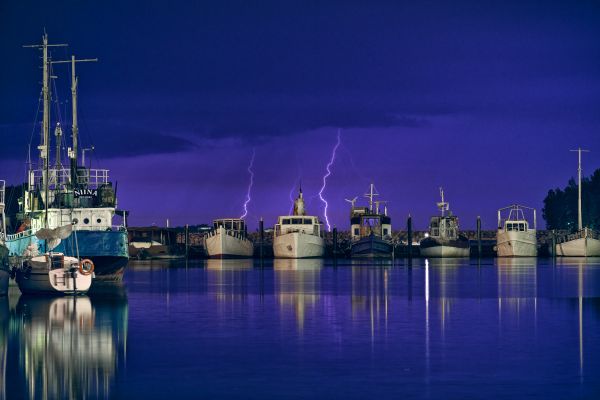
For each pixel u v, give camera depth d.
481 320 64.81
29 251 95.12
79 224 105.94
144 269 158.00
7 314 69.38
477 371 45.41
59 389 42.09
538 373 44.84
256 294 90.44
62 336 57.38
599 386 42.16
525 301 80.69
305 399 40.34
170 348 52.50
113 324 63.31
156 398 40.62
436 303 78.88
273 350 51.56
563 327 60.53
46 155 102.62
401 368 46.28
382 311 71.50
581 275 129.00
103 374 45.22
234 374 45.16
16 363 47.84
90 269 86.44
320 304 78.06
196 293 91.56
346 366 46.88
